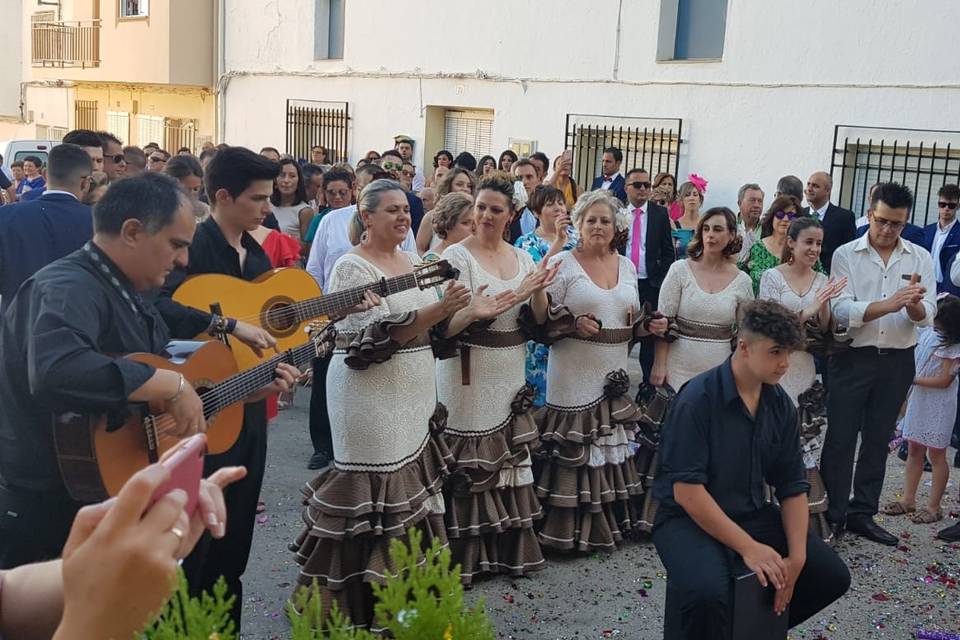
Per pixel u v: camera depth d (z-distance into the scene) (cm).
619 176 1100
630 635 459
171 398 310
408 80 1559
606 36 1270
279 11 1808
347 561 436
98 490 306
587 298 527
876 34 1025
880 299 572
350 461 434
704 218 560
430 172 1545
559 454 528
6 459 314
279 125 1836
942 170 1000
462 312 459
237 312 440
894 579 534
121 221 316
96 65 2189
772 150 1118
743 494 396
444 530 466
